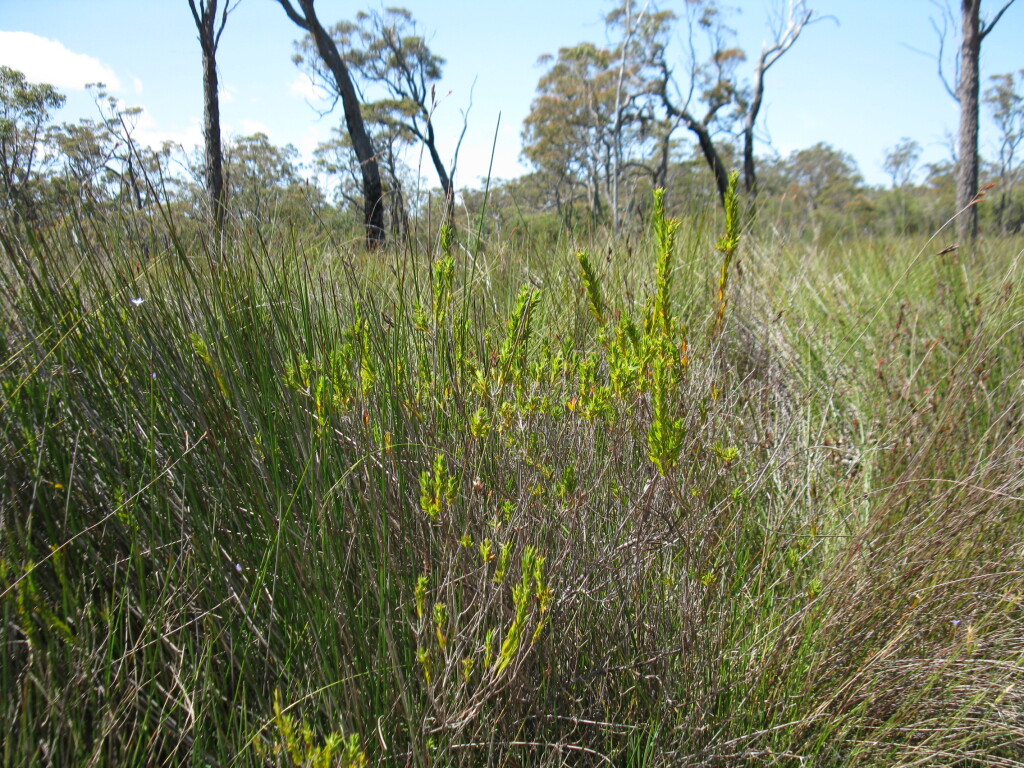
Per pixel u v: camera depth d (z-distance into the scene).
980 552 2.23
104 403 1.79
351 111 10.88
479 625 1.55
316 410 1.77
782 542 2.37
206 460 1.75
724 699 1.88
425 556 1.61
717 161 19.20
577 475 1.80
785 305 4.12
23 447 1.65
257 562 1.64
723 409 2.30
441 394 1.91
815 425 3.29
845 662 1.99
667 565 1.86
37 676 1.35
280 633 1.58
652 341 1.75
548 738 1.62
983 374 2.97
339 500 1.69
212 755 1.43
